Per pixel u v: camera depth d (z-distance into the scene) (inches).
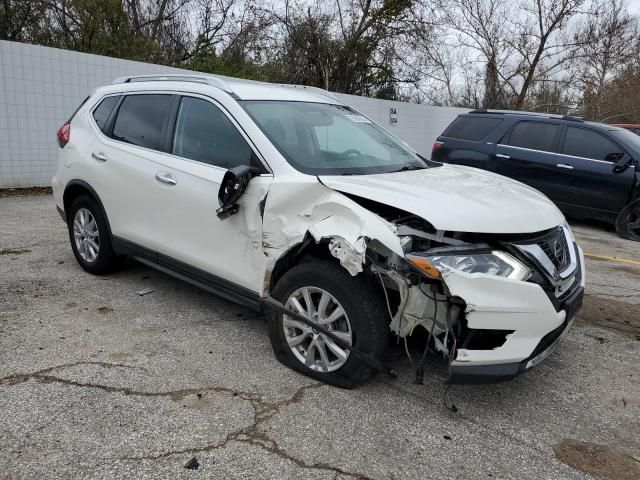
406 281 116.6
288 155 142.2
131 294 189.9
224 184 139.1
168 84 177.5
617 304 204.1
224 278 151.3
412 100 974.4
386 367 127.3
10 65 374.9
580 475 106.0
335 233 121.3
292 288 133.2
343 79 901.8
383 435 115.3
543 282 119.0
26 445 106.6
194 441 110.1
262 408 122.7
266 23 880.3
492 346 117.1
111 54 621.3
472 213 119.7
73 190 205.6
